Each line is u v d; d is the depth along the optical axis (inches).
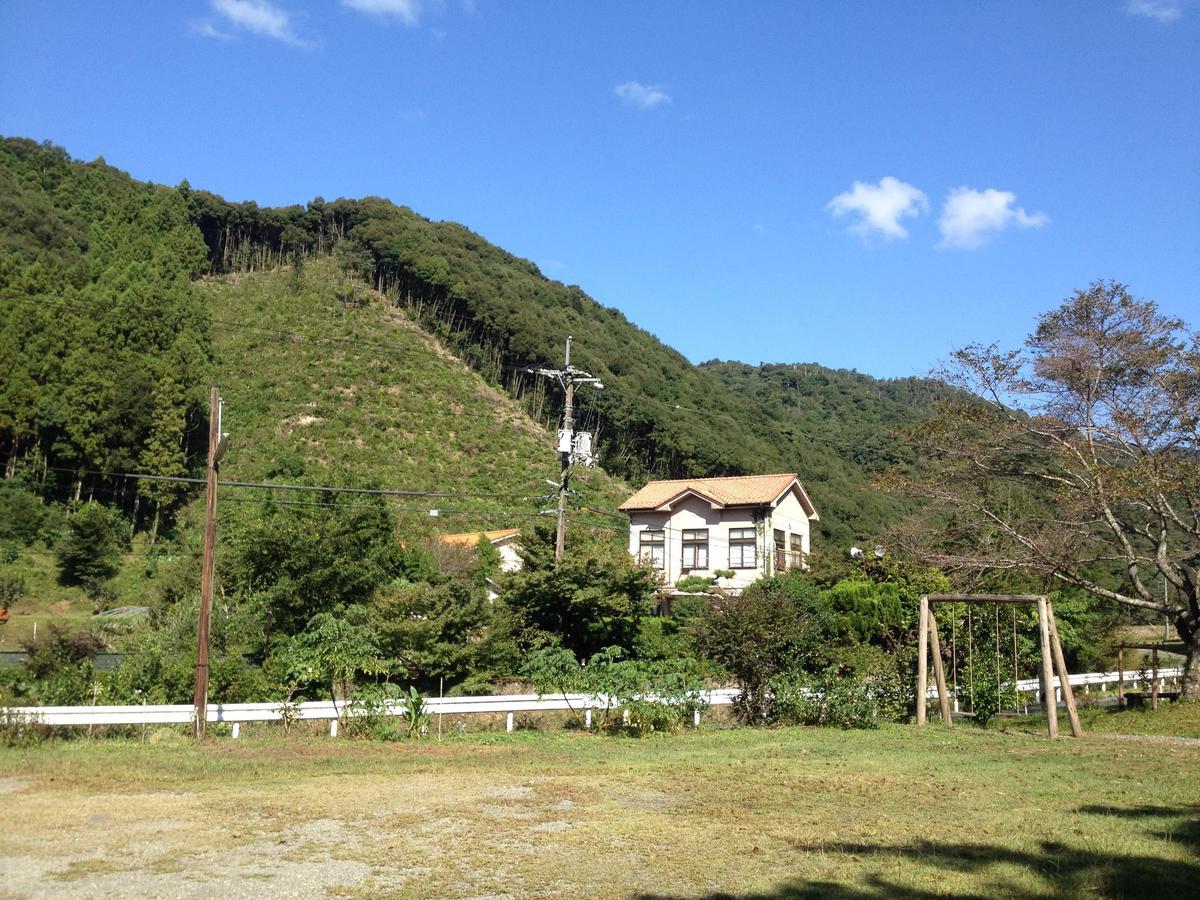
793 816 439.8
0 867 314.7
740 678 911.0
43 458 2208.4
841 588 1186.6
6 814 402.0
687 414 3014.3
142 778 511.2
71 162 4237.2
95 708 674.2
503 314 3764.8
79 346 2331.4
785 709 890.1
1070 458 949.2
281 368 3191.4
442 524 2319.1
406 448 2765.7
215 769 552.1
